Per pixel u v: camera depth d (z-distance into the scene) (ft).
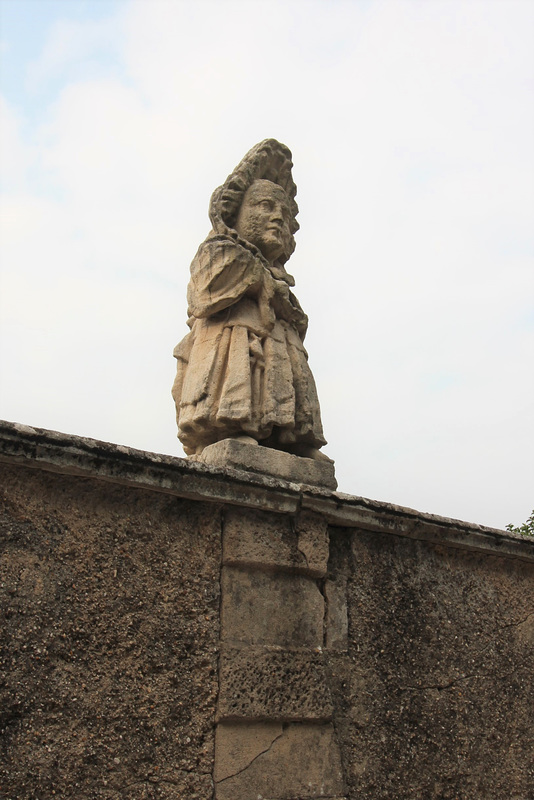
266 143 16.89
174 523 12.38
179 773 11.00
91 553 11.49
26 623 10.67
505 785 14.33
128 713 10.95
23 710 10.26
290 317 16.14
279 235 16.16
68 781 10.23
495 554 16.06
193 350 15.48
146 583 11.78
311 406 15.51
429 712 13.99
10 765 9.96
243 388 14.43
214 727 11.54
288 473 14.10
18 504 11.18
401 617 14.39
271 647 12.42
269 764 11.77
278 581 13.07
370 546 14.53
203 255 15.29
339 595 13.75
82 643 10.96
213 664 11.85
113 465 11.65
